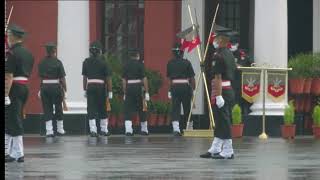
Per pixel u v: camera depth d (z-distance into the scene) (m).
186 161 44.12
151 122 75.19
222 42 45.19
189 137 67.94
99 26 79.69
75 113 72.62
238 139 65.38
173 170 39.28
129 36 80.19
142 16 80.12
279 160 45.12
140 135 71.31
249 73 68.50
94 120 67.94
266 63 70.75
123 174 37.38
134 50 70.50
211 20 78.50
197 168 40.31
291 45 81.38
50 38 77.56
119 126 74.12
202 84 76.75
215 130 45.78
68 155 47.91
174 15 79.00
